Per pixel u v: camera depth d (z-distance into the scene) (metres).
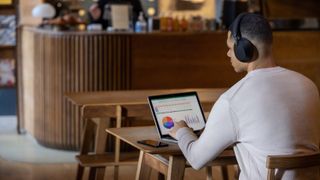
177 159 3.12
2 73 7.93
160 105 3.37
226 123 2.74
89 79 6.33
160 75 6.45
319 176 2.85
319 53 7.14
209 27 6.80
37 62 6.69
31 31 6.84
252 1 7.27
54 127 6.55
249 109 2.72
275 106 2.71
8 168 5.84
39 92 6.68
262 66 2.80
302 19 7.22
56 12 7.04
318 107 2.81
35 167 5.89
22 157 6.25
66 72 6.38
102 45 6.30
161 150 3.04
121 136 3.35
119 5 6.64
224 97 2.78
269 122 2.70
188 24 6.71
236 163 3.27
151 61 6.41
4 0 7.74
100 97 4.55
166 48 6.43
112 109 4.23
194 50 6.51
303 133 2.73
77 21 6.66
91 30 6.55
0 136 7.17
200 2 7.51
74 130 6.47
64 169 5.82
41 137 6.70
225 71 6.60
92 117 4.21
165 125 3.31
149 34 6.38
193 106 3.45
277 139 2.69
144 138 3.30
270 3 7.38
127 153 4.60
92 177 4.49
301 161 2.65
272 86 2.74
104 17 6.78
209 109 4.28
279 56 7.02
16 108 7.82
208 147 2.79
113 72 6.33
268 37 2.78
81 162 4.34
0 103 8.09
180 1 7.46
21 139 7.05
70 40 6.33
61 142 6.52
